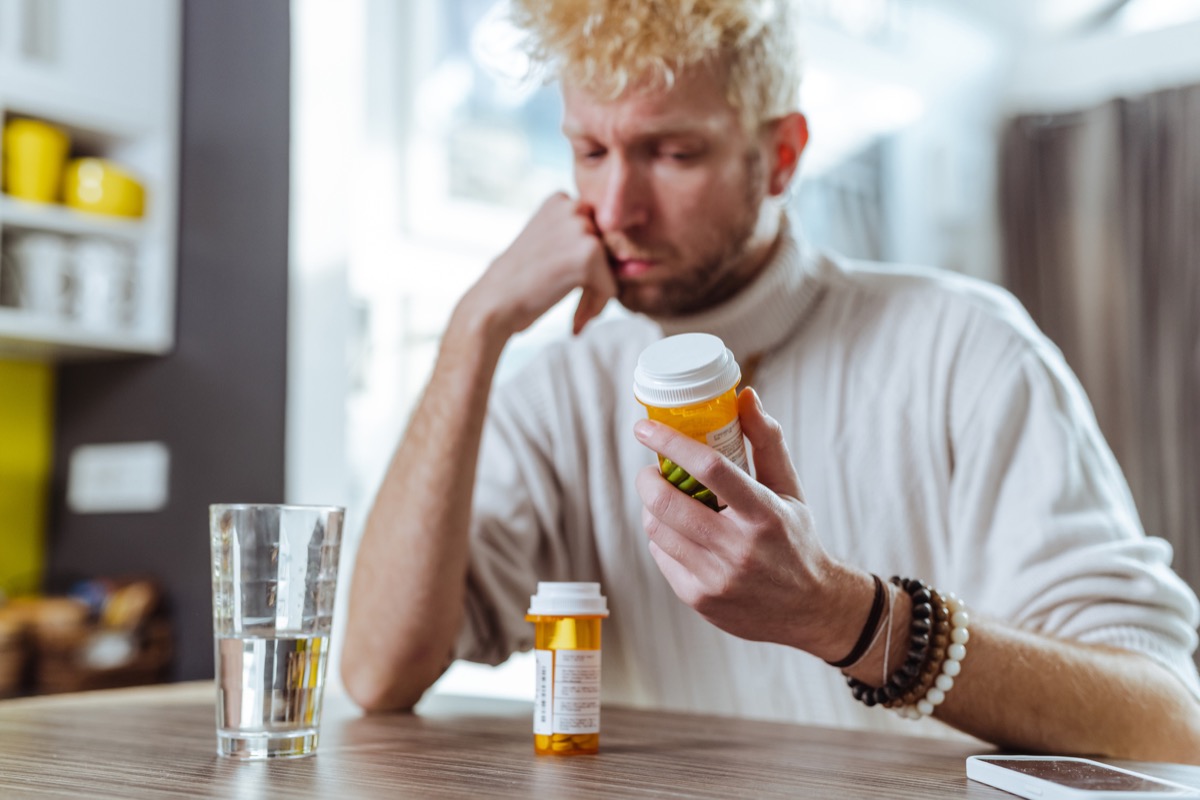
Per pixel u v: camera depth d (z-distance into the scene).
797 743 0.92
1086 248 3.85
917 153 3.89
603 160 1.21
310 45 2.46
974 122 4.09
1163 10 3.97
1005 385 1.21
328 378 2.43
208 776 0.75
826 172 3.69
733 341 1.33
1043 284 3.91
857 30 3.67
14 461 2.73
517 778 0.75
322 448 2.41
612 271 1.24
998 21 4.11
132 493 2.62
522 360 2.72
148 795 0.68
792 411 1.33
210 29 2.60
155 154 2.60
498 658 1.33
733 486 0.72
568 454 1.41
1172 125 3.74
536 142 2.92
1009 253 3.99
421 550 1.17
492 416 1.43
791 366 1.34
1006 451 1.18
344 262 2.46
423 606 1.17
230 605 0.83
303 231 2.42
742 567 0.75
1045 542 1.09
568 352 1.45
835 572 0.81
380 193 2.55
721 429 0.74
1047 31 4.15
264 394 2.42
